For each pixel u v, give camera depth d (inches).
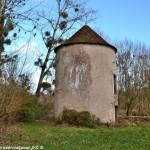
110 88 923.4
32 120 871.7
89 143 524.1
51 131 674.2
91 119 844.6
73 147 480.7
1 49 695.1
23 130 658.8
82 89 891.4
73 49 935.0
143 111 1616.6
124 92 1612.9
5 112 680.4
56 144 502.9
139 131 693.3
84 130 717.9
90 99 879.7
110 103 906.7
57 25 1198.3
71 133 649.6
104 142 541.0
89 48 925.8
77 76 906.7
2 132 607.8
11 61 713.0
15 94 707.4
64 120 852.6
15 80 716.0
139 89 1631.4
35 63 1161.4
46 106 1020.5
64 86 920.9
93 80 898.1
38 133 625.6
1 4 597.9
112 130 725.3
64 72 933.8
